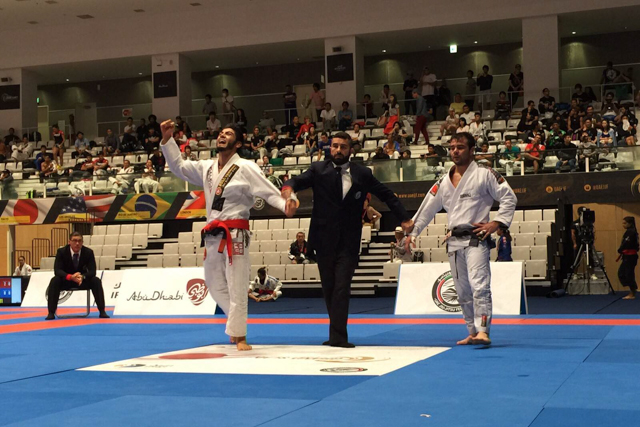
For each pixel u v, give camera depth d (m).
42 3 26.45
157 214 21.11
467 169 6.50
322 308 13.36
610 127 20.56
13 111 29.53
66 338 7.89
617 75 23.89
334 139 6.73
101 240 20.86
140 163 23.41
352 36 26.28
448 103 25.61
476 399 3.83
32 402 3.93
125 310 12.25
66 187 22.06
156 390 4.25
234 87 31.94
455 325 8.97
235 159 6.57
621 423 3.21
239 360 5.59
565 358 5.49
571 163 18.22
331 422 3.30
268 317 11.00
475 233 6.43
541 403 3.69
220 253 6.49
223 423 3.31
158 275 12.30
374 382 4.42
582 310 11.58
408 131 24.09
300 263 17.59
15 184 22.48
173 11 28.02
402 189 19.22
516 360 5.40
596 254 17.12
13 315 12.46
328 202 6.71
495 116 23.59
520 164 18.55
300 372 4.88
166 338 7.69
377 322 9.63
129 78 32.94
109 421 3.39
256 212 20.39
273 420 3.36
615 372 4.74
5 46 29.66
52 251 22.03
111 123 28.41
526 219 17.73
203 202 20.77
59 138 28.28
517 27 25.98
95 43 28.83
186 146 23.41
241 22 27.38
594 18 25.23
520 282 10.88
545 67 24.39
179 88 28.06
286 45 27.62
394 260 17.34
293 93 26.64
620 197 17.84
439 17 25.36
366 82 30.34
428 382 4.41
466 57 29.16
